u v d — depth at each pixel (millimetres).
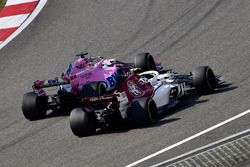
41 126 58125
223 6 78438
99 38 79062
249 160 40125
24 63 77750
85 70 59750
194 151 44062
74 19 85188
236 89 56375
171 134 48812
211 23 75062
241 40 69125
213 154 42438
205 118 50750
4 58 80250
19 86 72188
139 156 45844
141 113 51062
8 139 57250
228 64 63750
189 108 54250
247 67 61500
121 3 86312
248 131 45281
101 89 56781
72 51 77625
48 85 58594
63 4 90000
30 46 81375
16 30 86000
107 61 62500
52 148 52312
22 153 53062
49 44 80688
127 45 75500
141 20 80500
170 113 54219
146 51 72750
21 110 64625
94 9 86438
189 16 78125
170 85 56219
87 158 48000
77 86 58438
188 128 49344
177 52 70438
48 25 85250
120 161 45750
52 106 59469
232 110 51125
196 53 68938
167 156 44625
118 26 80625
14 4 92250
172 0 83375
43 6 90562
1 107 67250
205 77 55969
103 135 52125
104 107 54656
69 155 49688
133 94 53375
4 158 52844
